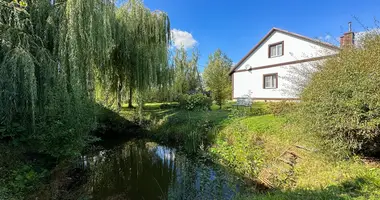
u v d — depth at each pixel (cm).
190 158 600
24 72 397
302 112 405
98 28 543
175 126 818
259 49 1366
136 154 699
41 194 323
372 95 296
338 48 477
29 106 430
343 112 325
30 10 459
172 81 1049
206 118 788
